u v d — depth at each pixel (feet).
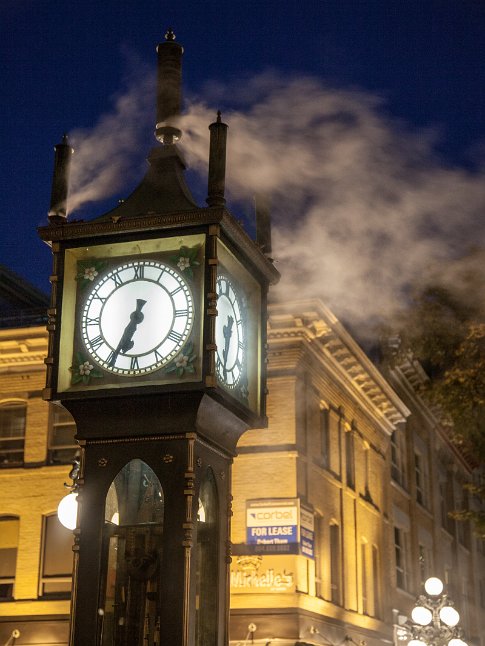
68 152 23.86
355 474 95.96
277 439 78.43
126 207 23.45
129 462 21.80
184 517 20.88
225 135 22.56
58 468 85.40
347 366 92.07
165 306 22.02
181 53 25.04
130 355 21.90
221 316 22.80
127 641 21.18
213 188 22.11
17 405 88.58
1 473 86.89
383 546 103.86
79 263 22.95
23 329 86.12
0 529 86.43
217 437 22.80
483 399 72.38
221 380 22.45
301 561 76.28
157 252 22.48
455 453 151.33
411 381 120.26
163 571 20.63
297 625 73.82
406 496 118.83
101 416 21.85
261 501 76.95
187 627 20.27
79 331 22.41
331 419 89.92
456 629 67.21
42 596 83.20
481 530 76.95
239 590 75.51
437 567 130.11
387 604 102.68
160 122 24.40
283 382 79.82
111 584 21.50
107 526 21.77
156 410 21.53
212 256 21.81
